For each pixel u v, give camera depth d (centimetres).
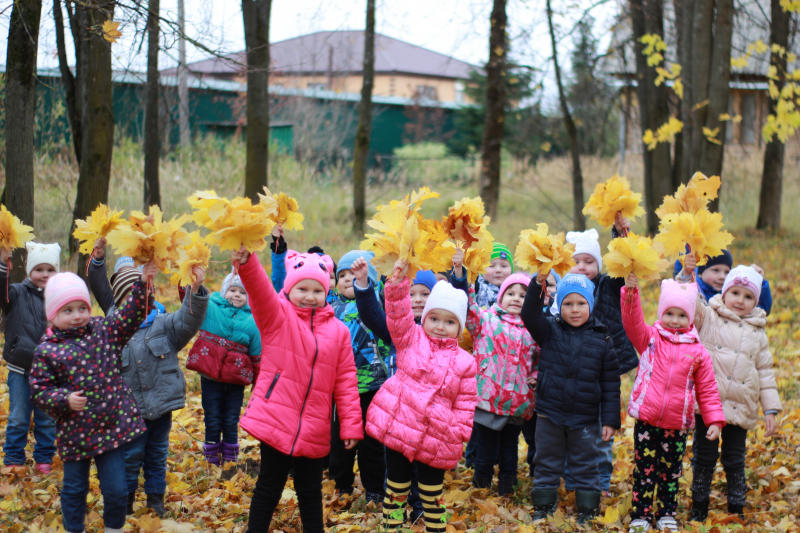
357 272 371
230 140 1823
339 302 454
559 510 426
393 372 425
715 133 1112
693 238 386
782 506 450
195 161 1519
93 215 386
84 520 347
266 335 342
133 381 389
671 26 1352
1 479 430
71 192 1190
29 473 448
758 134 1967
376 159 2466
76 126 934
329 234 1331
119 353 344
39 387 320
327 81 2842
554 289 488
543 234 380
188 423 579
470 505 436
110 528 337
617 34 1463
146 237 321
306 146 2153
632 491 438
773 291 1047
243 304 485
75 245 871
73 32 830
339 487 446
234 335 479
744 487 436
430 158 2425
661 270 375
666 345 405
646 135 1161
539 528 396
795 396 679
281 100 2341
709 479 431
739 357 428
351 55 2531
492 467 463
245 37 1109
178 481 450
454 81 4150
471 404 362
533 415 485
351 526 386
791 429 598
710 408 397
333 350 349
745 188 1736
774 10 1264
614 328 475
